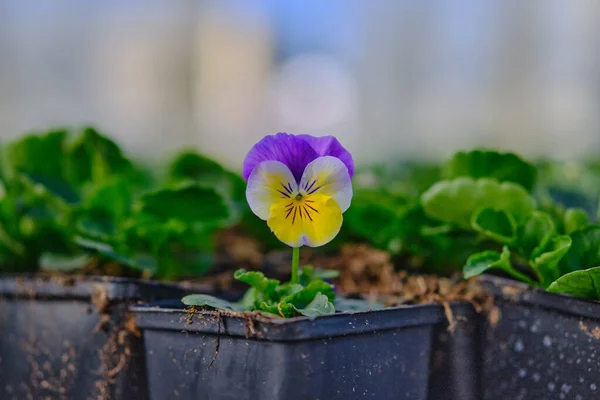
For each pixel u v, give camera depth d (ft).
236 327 1.28
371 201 1.69
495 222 1.44
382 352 1.33
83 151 1.74
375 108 7.75
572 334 1.33
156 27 6.71
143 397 1.41
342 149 1.33
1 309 1.54
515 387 1.38
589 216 1.65
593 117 6.34
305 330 1.25
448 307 1.40
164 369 1.35
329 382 1.28
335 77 7.95
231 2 7.30
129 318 1.42
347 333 1.28
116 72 6.79
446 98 7.38
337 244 1.81
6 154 1.72
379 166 2.51
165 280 1.63
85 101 6.81
